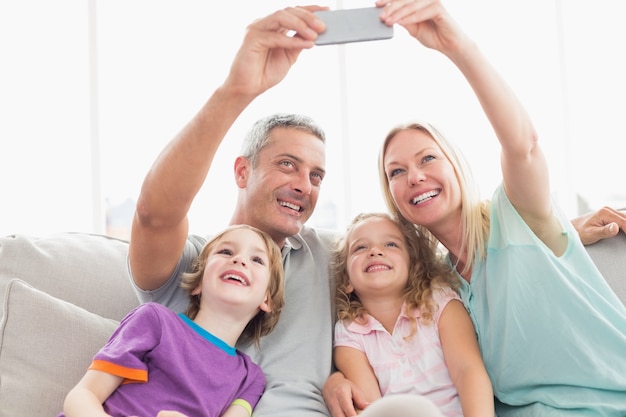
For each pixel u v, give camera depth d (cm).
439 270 174
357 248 175
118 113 383
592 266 160
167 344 146
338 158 382
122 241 191
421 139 173
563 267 155
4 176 372
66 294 171
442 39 138
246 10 389
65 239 184
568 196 388
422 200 170
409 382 160
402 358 163
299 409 151
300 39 133
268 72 140
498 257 161
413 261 176
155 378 144
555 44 394
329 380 158
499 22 397
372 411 111
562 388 151
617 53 396
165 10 389
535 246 156
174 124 386
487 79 141
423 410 109
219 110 139
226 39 389
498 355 157
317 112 384
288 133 181
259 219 178
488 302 161
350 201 374
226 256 160
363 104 388
